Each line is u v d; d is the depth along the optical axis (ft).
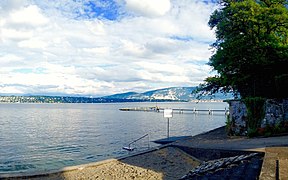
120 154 99.50
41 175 53.78
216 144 66.13
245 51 84.23
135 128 188.55
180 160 61.87
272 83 82.33
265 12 80.89
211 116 312.91
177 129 180.96
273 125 73.82
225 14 87.61
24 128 192.54
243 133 78.02
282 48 79.20
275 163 34.86
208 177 42.73
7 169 80.84
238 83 88.69
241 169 40.52
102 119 277.44
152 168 57.93
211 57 100.12
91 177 53.57
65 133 162.71
